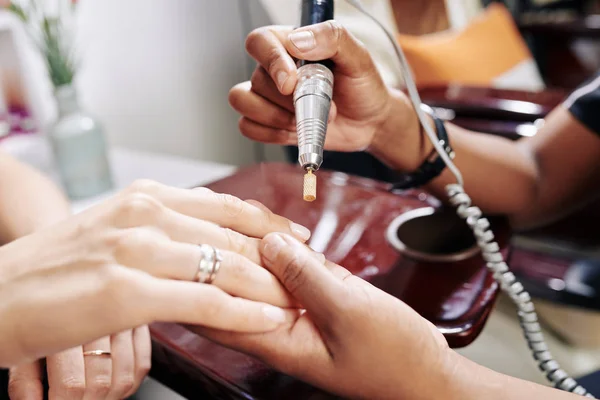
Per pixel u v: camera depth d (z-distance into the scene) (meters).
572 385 0.43
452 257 0.45
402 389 0.30
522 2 2.13
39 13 0.95
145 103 1.25
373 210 0.53
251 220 0.35
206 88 1.41
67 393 0.36
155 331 0.39
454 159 0.53
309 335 0.30
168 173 0.98
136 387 0.38
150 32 1.21
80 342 0.26
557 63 1.97
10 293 0.27
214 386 0.35
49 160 0.99
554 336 0.92
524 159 0.62
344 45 0.38
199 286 0.28
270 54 0.37
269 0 1.17
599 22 1.84
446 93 1.11
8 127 0.98
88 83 1.09
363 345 0.29
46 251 0.28
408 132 0.50
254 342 0.30
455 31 1.59
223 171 0.98
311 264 0.30
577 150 0.63
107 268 0.26
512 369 0.75
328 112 0.35
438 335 0.33
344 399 0.33
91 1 1.05
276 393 0.33
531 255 1.03
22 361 0.27
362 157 1.02
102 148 0.90
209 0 1.34
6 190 0.57
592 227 1.10
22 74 0.95
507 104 0.99
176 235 0.30
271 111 0.44
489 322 0.87
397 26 1.50
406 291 0.41
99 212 0.29
